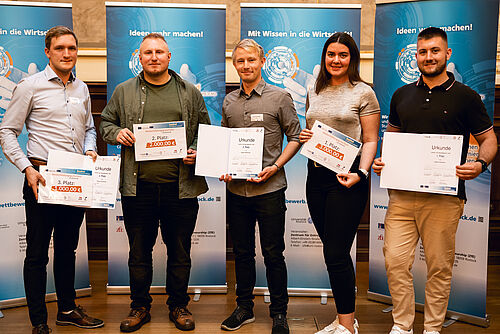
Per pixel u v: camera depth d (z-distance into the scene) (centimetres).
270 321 283
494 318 294
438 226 238
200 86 317
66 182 245
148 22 311
